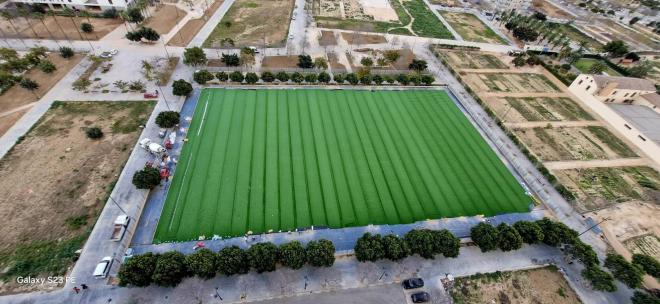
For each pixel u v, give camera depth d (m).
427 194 64.31
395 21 132.88
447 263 52.94
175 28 109.81
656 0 192.50
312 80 88.38
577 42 135.50
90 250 49.22
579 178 71.19
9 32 97.69
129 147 66.00
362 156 70.62
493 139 78.88
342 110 82.62
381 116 82.50
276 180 63.09
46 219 52.44
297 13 129.50
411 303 47.78
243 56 91.56
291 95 85.31
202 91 83.19
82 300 44.06
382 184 65.12
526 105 92.62
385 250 49.88
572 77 105.00
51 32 100.06
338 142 73.25
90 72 85.75
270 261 46.44
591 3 185.12
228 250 46.41
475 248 55.62
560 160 75.38
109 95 78.50
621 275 49.88
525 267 53.62
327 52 105.94
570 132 84.12
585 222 61.59
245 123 75.25
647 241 59.47
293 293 47.19
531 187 67.94
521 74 107.50
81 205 54.91
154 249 50.34
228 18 120.06
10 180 57.34
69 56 90.00
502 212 62.44
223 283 47.44
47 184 57.44
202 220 55.12
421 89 94.62
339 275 49.75
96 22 108.00
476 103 90.44
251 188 61.12
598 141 82.19
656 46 139.50
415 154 72.88
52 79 81.75
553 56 121.00
